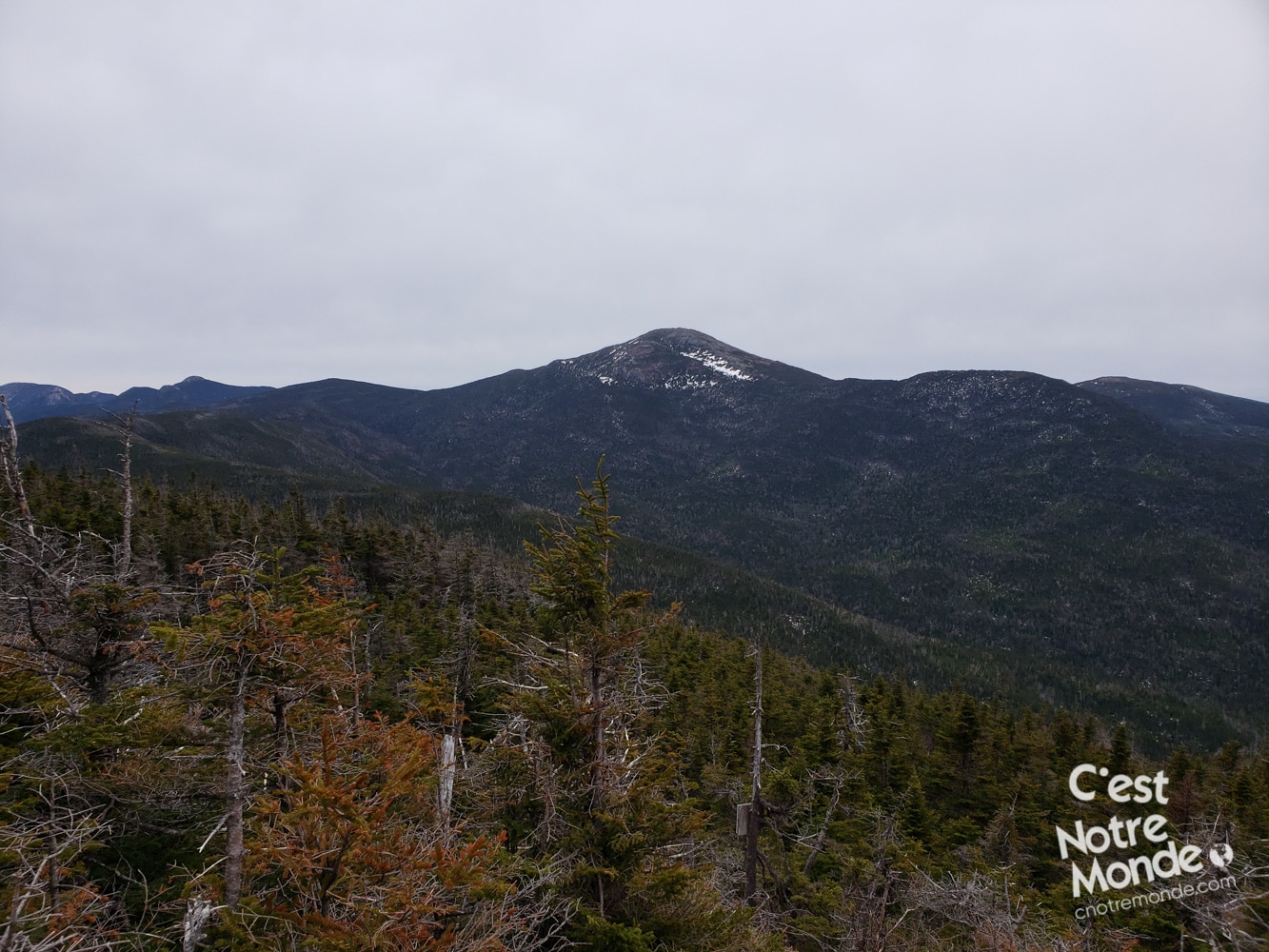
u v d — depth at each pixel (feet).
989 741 118.83
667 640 168.66
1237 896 34.96
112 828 31.78
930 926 53.06
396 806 30.83
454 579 186.60
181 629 26.37
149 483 189.78
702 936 31.17
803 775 93.09
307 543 152.97
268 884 27.58
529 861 30.27
